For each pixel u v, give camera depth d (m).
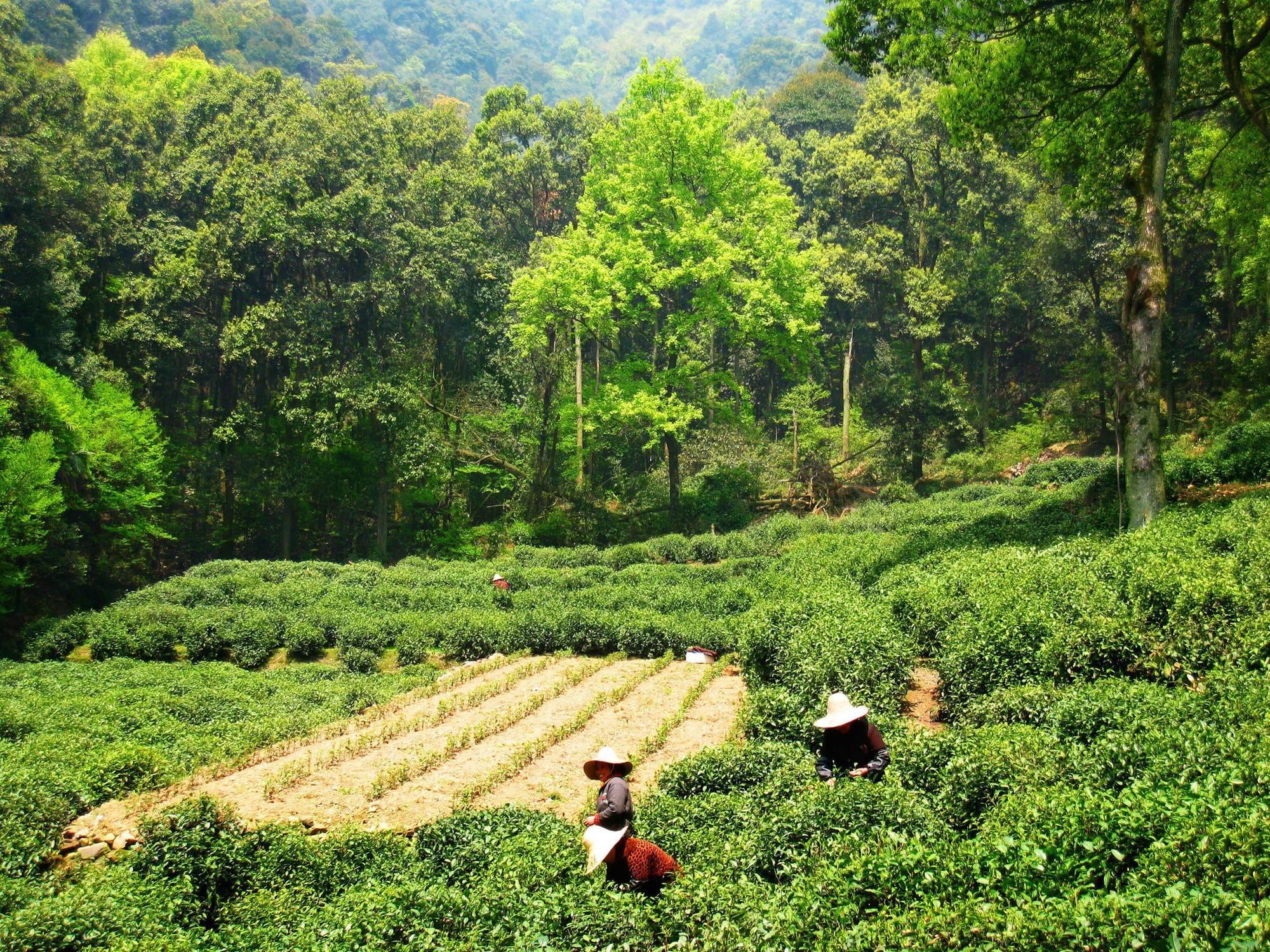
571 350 52.09
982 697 13.50
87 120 52.75
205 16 124.38
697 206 46.25
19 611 39.22
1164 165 21.12
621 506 50.12
